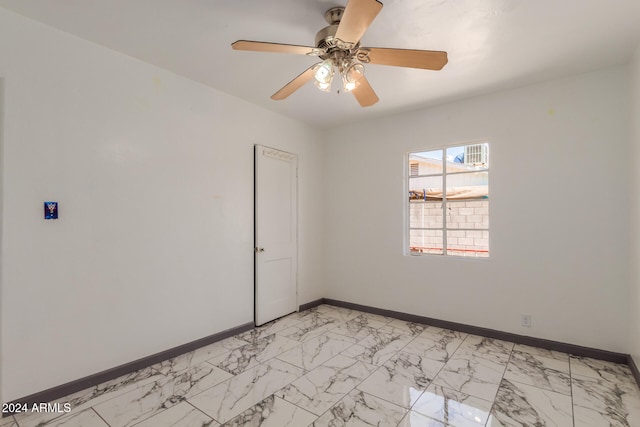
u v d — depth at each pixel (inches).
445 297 135.9
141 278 100.3
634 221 95.8
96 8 75.4
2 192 75.3
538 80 114.2
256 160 138.5
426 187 147.6
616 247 103.5
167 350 106.1
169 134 108.3
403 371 97.5
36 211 80.1
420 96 128.8
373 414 76.1
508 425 72.3
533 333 116.6
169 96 108.5
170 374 95.7
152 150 103.7
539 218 115.9
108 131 93.4
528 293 117.8
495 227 124.4
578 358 106.3
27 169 78.8
